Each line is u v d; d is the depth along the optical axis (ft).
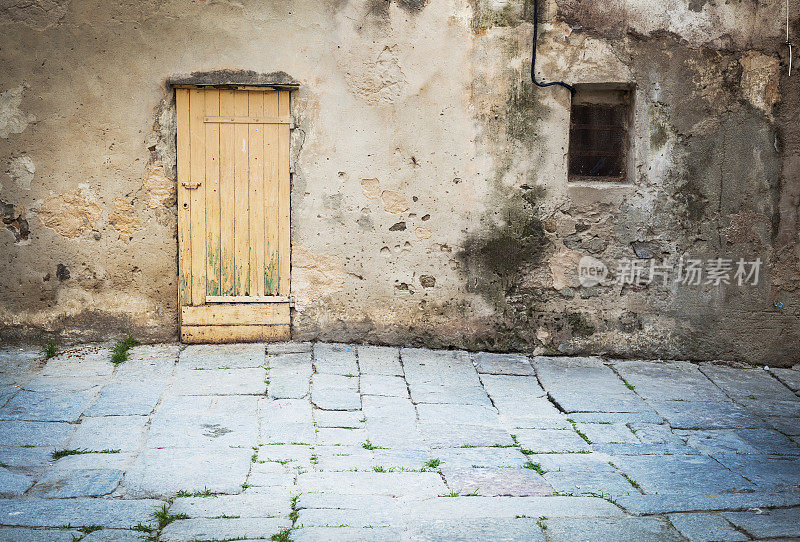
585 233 22.54
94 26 21.11
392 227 22.40
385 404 18.80
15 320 21.98
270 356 21.53
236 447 16.07
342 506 13.39
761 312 22.70
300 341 22.61
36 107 21.30
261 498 13.69
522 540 12.11
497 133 22.13
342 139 22.03
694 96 22.18
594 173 22.67
